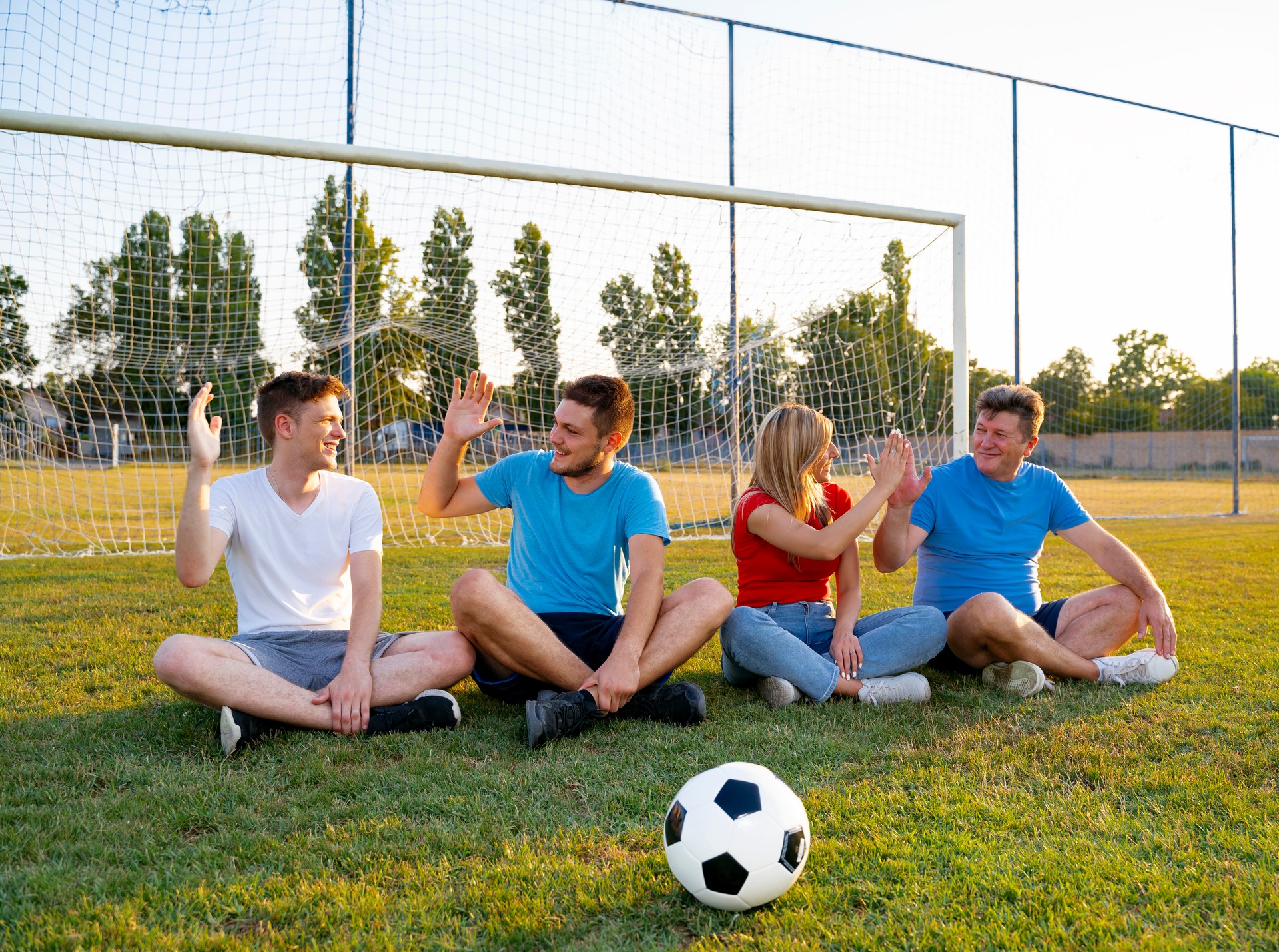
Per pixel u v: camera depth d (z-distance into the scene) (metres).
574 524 2.83
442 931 1.41
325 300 7.34
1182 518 11.26
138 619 4.27
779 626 2.89
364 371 8.79
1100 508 13.22
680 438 9.43
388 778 2.08
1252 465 21.67
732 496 7.94
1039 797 1.99
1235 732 2.44
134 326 7.11
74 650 3.57
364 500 2.69
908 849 1.69
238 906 1.48
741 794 1.51
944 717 2.62
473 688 3.07
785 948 1.35
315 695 2.43
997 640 2.89
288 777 2.11
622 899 1.52
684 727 2.53
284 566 2.60
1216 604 4.69
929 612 2.90
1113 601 3.05
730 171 8.01
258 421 2.61
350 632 2.53
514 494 2.95
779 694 2.77
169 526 9.50
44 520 9.66
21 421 9.39
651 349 7.86
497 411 9.30
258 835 1.76
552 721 2.32
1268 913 1.46
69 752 2.26
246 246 7.03
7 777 2.08
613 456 2.82
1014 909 1.48
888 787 2.05
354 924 1.42
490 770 2.17
